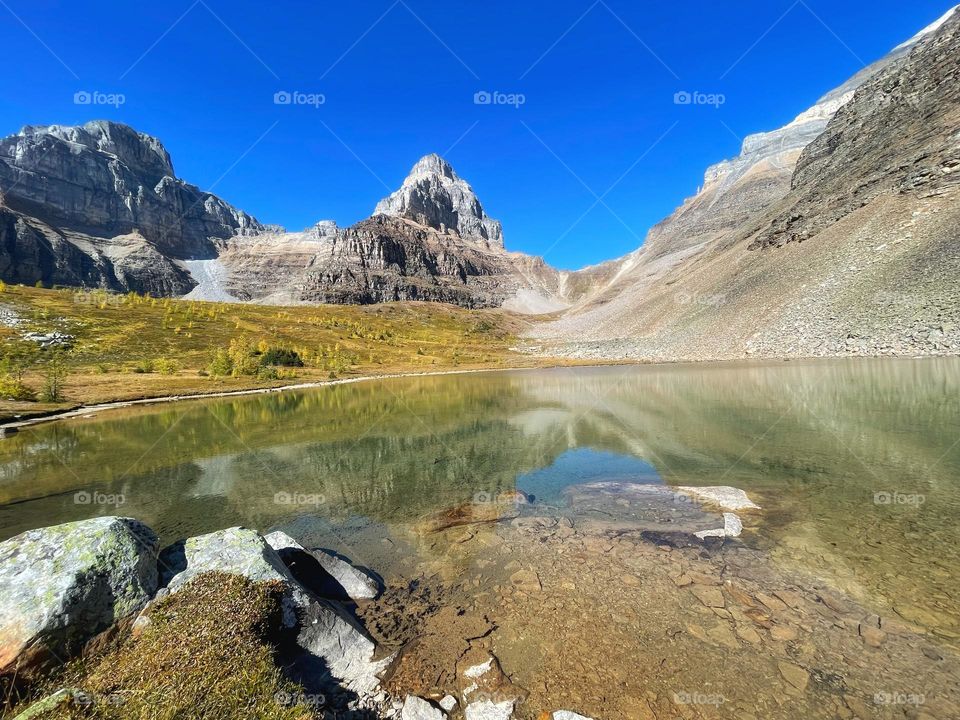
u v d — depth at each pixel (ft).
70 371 237.04
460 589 32.78
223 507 52.95
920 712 19.98
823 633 25.48
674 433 82.69
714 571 32.96
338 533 44.34
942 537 35.96
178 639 21.95
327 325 579.89
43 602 21.66
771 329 254.68
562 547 38.75
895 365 153.79
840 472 53.52
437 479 62.34
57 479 66.08
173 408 149.79
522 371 318.04
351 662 24.91
